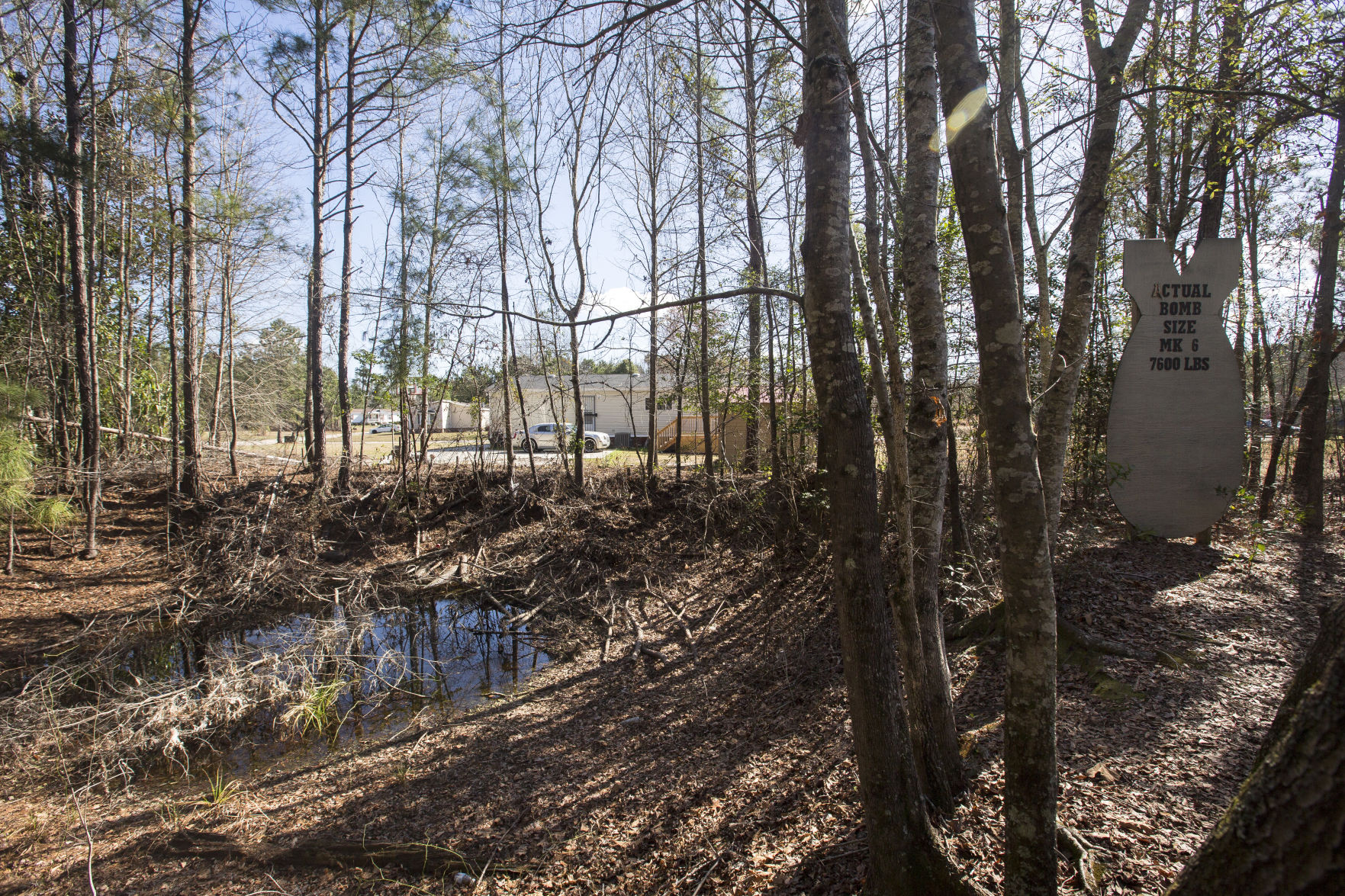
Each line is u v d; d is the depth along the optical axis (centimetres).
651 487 1574
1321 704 165
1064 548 844
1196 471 805
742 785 584
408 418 1794
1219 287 793
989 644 707
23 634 1050
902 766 336
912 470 448
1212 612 693
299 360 2545
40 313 1344
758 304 1294
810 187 321
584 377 2950
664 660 958
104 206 1559
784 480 1293
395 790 657
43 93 1291
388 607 1231
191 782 698
